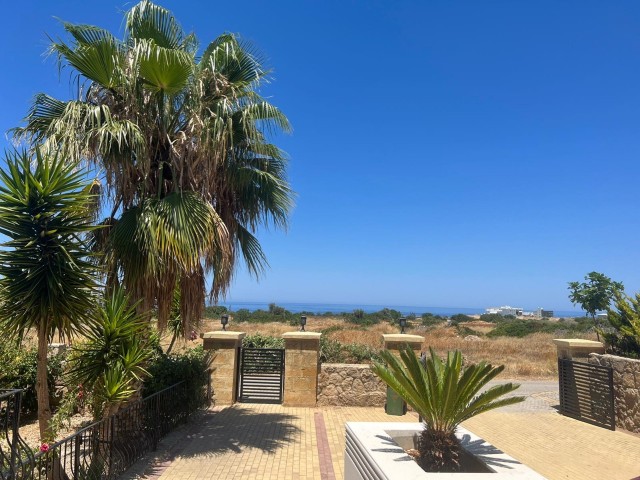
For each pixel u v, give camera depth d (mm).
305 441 7715
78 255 5375
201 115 7191
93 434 5453
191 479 5855
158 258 6492
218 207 8195
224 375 10430
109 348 5863
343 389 10633
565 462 7055
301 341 10578
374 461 3908
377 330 33625
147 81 6930
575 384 9875
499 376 15250
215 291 7996
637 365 8641
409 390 4258
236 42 7848
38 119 7023
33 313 5133
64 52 6480
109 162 6648
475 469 4145
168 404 7754
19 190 5047
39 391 5488
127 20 7043
